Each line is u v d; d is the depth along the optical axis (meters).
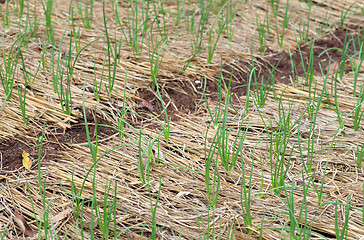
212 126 2.73
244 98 3.02
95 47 3.36
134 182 2.28
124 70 3.13
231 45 3.56
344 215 2.12
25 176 2.29
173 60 3.29
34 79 2.90
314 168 2.42
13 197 2.16
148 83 3.06
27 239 1.96
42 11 3.81
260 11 4.10
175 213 2.13
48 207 2.04
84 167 2.37
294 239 1.93
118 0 4.09
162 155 2.46
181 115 2.86
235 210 2.16
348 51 3.61
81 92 2.88
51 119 2.65
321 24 3.98
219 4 4.15
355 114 2.64
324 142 2.59
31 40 3.34
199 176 2.36
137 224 1.96
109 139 2.61
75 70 3.08
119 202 2.17
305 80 3.12
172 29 3.71
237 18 3.97
